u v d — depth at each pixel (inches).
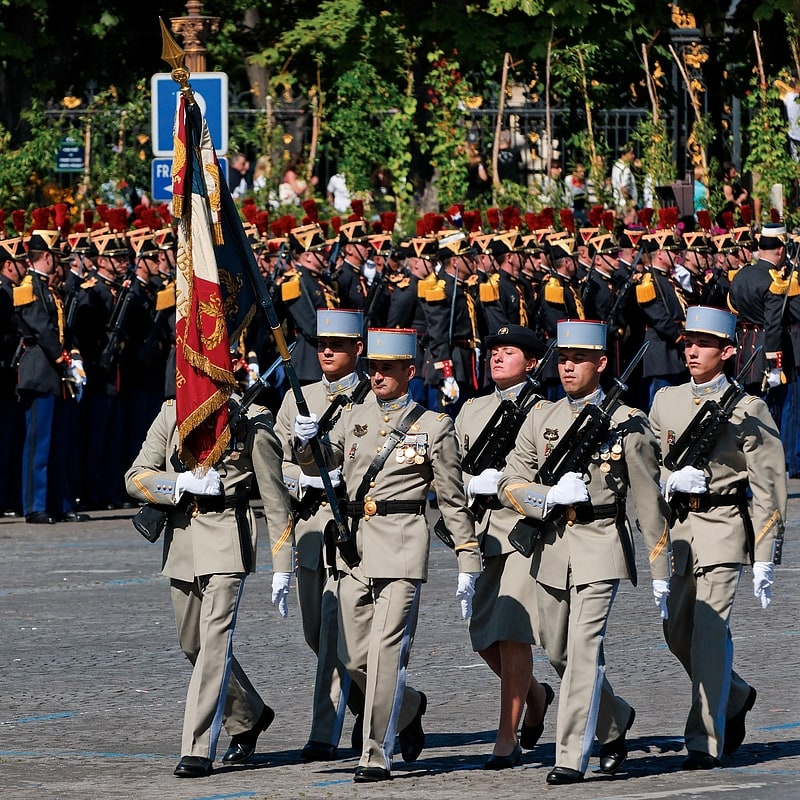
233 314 1041.5
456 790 932.0
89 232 2135.8
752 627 1401.3
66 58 3417.8
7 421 2114.9
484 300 2175.2
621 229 2400.3
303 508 1081.4
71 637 1396.4
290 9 3649.1
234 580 1006.4
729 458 1018.1
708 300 2356.1
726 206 2891.2
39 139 2802.7
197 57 2154.3
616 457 976.9
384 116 3026.6
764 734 1067.3
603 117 3238.2
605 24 3233.3
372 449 1015.0
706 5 3368.6
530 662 1021.8
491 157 3179.1
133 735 1086.4
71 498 2103.8
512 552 1030.4
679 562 1021.2
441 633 1405.0
